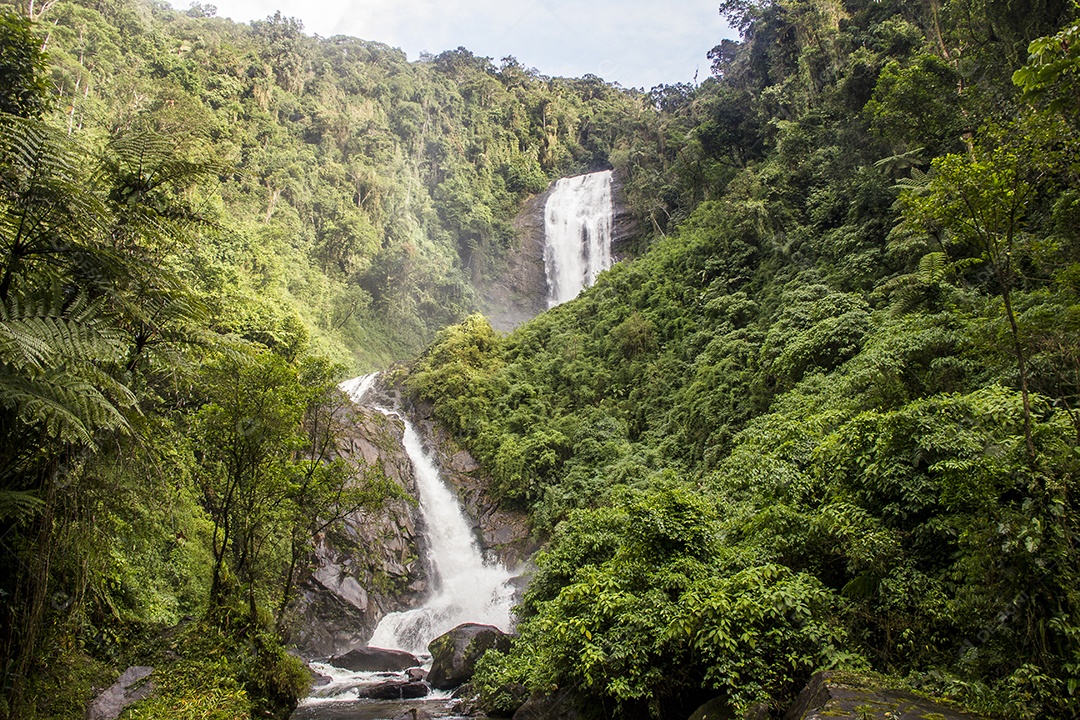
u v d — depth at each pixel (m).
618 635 6.89
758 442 11.55
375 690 11.55
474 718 9.62
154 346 6.64
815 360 14.65
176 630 8.47
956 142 15.98
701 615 6.21
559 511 19.50
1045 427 5.70
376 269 39.84
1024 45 15.05
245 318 22.28
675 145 40.19
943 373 9.78
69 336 4.82
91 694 6.49
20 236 5.23
